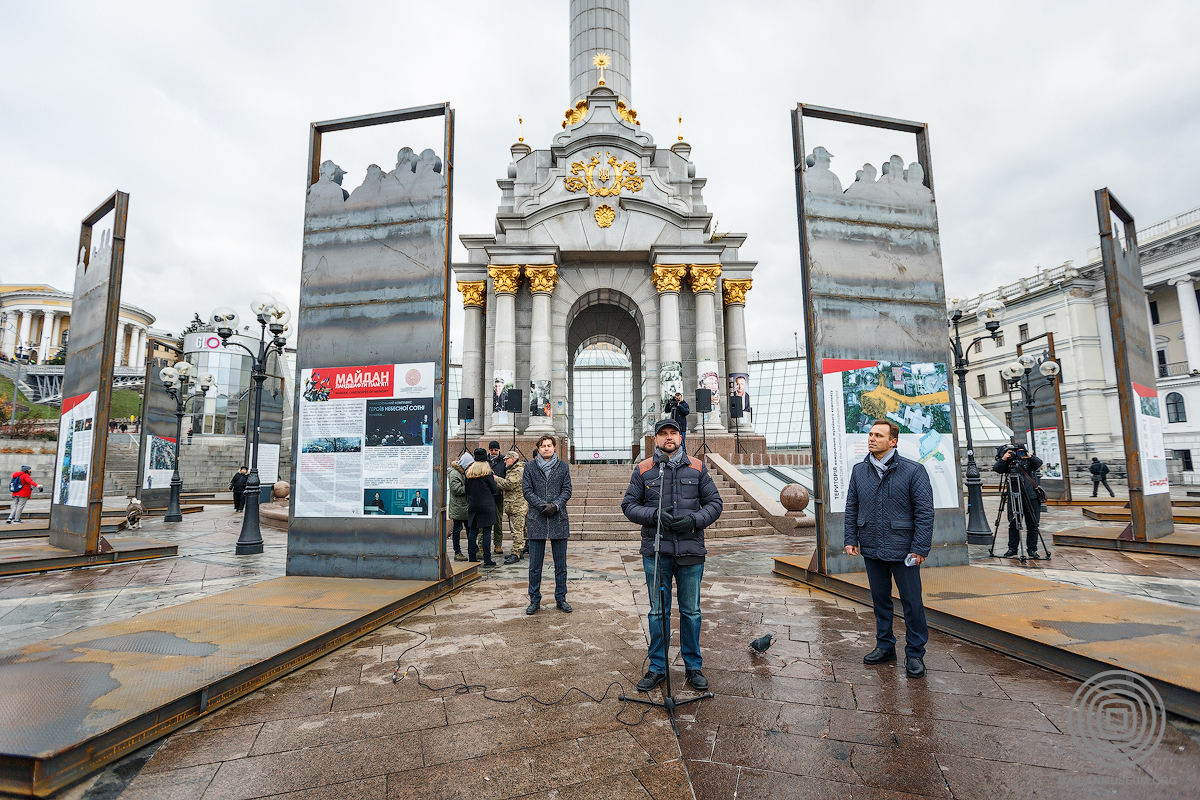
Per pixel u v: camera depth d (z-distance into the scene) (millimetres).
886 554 4379
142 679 3703
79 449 9648
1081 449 38875
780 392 47094
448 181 7625
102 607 6422
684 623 4082
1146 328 10367
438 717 3592
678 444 4273
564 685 4094
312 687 4082
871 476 4594
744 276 23094
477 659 4645
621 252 21500
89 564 8953
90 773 2896
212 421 41969
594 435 43812
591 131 22516
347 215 7891
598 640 5133
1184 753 3066
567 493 6305
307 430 7543
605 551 10750
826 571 7070
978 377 48344
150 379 18875
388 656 4730
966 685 4035
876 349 7547
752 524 13180
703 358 20906
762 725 3461
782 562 8016
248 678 3961
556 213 21562
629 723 3502
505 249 21000
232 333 11609
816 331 7383
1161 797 2676
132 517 14617
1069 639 4387
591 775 2928
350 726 3479
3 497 26797
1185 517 11914
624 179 22078
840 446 7281
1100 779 2842
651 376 21422
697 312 21219
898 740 3262
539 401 20344
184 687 3578
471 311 23062
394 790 2809
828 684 4082
